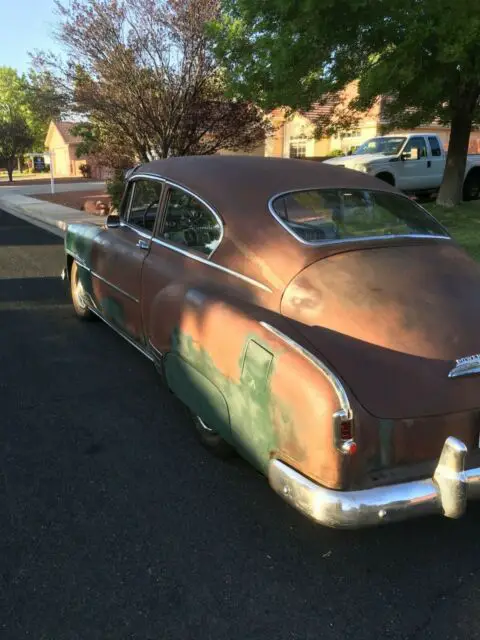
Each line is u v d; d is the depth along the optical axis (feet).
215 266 10.86
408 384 7.98
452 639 7.16
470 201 44.19
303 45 27.20
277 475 8.04
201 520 9.36
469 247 27.96
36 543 8.69
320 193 11.50
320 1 24.04
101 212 51.39
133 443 11.68
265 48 28.68
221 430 9.48
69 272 19.97
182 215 12.38
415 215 12.02
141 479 10.44
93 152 51.19
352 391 7.81
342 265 9.58
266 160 12.99
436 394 8.02
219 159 13.05
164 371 11.48
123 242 14.70
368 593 7.91
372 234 10.78
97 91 42.75
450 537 9.14
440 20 24.07
